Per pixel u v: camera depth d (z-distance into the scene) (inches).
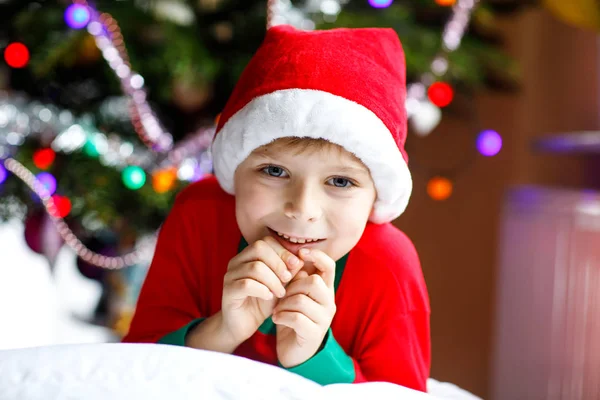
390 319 34.4
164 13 50.0
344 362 33.0
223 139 32.8
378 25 50.6
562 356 57.0
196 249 36.4
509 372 61.1
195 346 33.3
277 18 46.4
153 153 52.3
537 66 61.3
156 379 27.7
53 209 51.5
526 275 59.7
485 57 55.7
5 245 72.3
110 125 54.6
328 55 31.9
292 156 30.8
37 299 66.4
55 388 27.2
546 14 61.2
